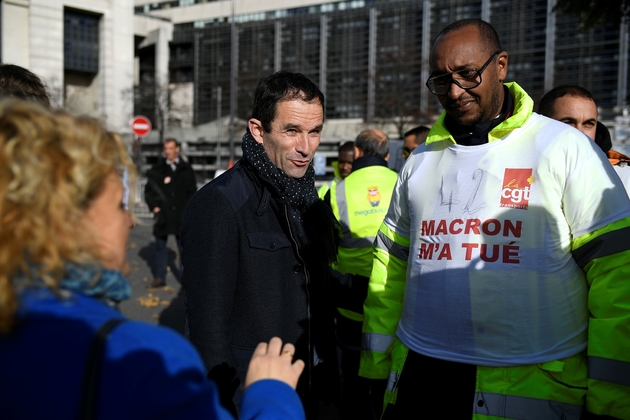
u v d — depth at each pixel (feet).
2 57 163.94
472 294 6.50
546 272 6.24
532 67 176.14
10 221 3.10
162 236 25.05
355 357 11.19
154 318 20.43
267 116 7.53
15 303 3.10
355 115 196.65
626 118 65.92
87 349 3.15
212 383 3.53
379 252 8.05
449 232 6.77
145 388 3.10
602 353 5.94
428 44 185.68
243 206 7.30
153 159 176.96
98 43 192.95
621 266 5.91
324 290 8.06
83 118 3.63
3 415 3.08
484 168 6.67
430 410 6.81
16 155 3.15
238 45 226.99
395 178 12.51
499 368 6.39
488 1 180.34
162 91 171.12
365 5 211.61
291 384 4.23
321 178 135.44
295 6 228.43
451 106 6.81
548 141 6.40
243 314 7.21
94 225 3.50
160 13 257.96
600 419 5.97
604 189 6.11
